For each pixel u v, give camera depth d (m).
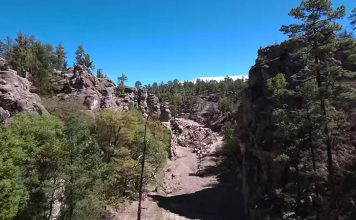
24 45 85.62
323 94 23.83
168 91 197.38
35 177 28.69
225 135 86.25
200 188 66.50
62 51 112.38
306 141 27.83
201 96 196.75
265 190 41.25
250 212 42.78
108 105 72.00
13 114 42.06
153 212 47.03
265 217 36.97
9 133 27.31
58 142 30.16
